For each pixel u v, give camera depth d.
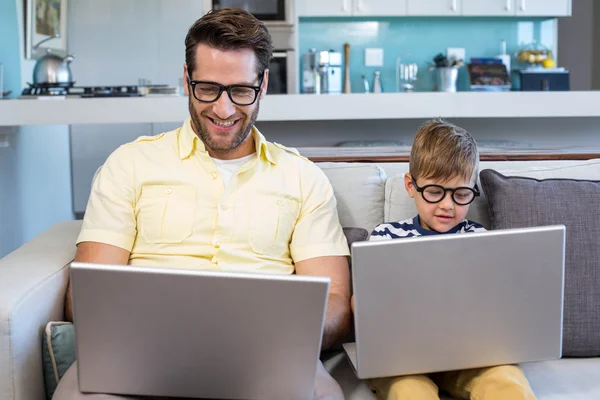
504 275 1.25
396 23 5.88
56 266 1.54
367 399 1.42
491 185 1.70
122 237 1.58
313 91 5.56
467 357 1.30
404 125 4.02
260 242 1.61
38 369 1.39
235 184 1.62
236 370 1.17
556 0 5.60
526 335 1.31
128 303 1.12
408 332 1.25
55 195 4.58
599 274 1.58
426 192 1.62
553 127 3.89
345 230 1.76
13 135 3.65
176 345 1.15
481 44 5.92
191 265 1.58
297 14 5.43
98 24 5.08
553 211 1.62
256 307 1.12
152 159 1.64
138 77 5.15
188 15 5.14
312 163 1.74
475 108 3.42
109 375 1.19
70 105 3.30
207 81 1.52
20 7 3.92
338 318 1.47
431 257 1.22
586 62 6.72
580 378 1.47
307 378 1.18
